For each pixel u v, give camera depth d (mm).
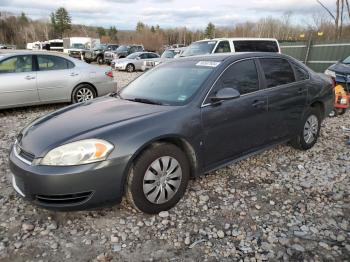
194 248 2787
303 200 3559
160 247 2799
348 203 3496
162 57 19656
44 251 2736
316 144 5383
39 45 42969
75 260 2639
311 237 2920
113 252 2732
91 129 3021
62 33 94188
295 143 4918
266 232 3000
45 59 7848
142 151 3064
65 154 2803
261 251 2748
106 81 8695
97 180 2840
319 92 4996
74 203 2855
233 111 3740
